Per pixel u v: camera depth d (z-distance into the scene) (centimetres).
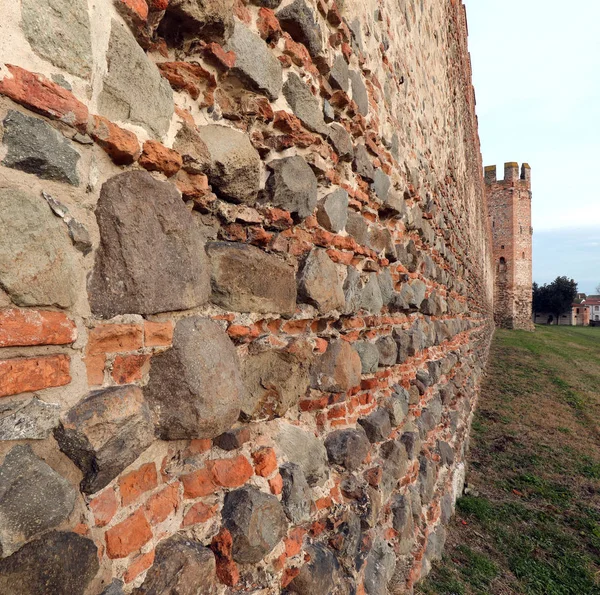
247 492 147
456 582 327
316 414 216
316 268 199
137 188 111
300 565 171
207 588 127
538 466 609
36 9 87
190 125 134
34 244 87
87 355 100
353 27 243
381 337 293
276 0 170
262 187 174
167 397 119
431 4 491
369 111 271
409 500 299
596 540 426
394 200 313
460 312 688
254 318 159
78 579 92
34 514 84
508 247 2670
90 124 99
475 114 1236
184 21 130
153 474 121
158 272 116
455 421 523
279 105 179
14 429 83
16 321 84
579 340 2402
